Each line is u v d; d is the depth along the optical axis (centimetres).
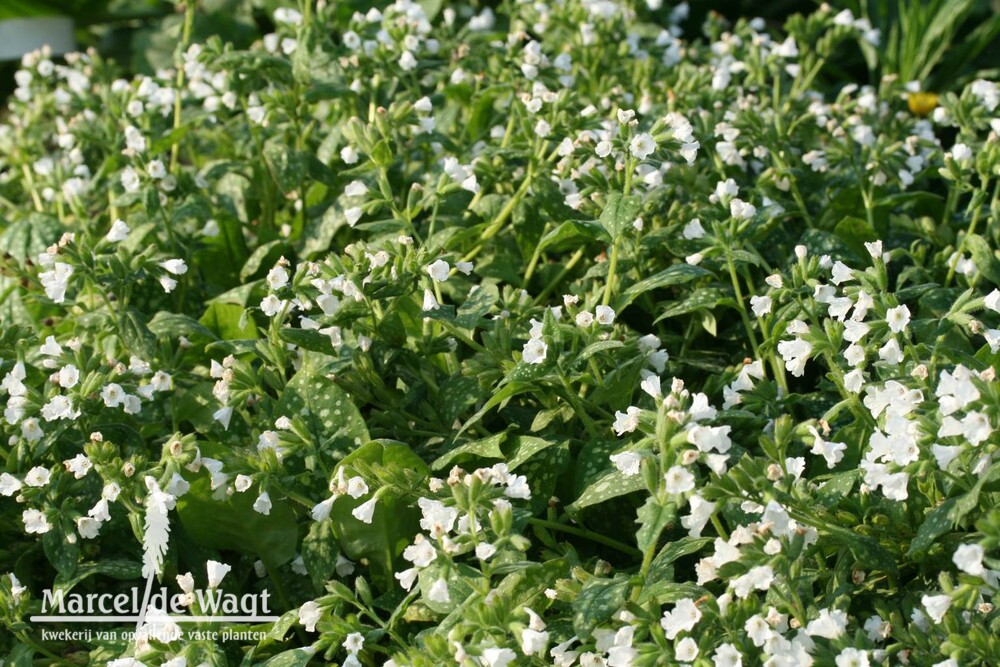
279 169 150
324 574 128
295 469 131
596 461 128
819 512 120
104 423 132
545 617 124
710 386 135
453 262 136
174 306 149
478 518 120
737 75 171
